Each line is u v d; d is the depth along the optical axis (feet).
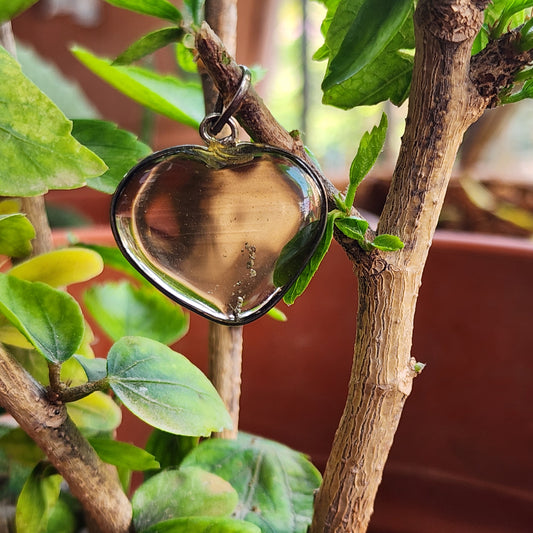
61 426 0.36
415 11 0.32
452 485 0.73
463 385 0.71
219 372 0.50
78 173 0.30
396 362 0.38
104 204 1.05
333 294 0.73
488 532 0.69
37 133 0.30
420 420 0.74
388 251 0.35
